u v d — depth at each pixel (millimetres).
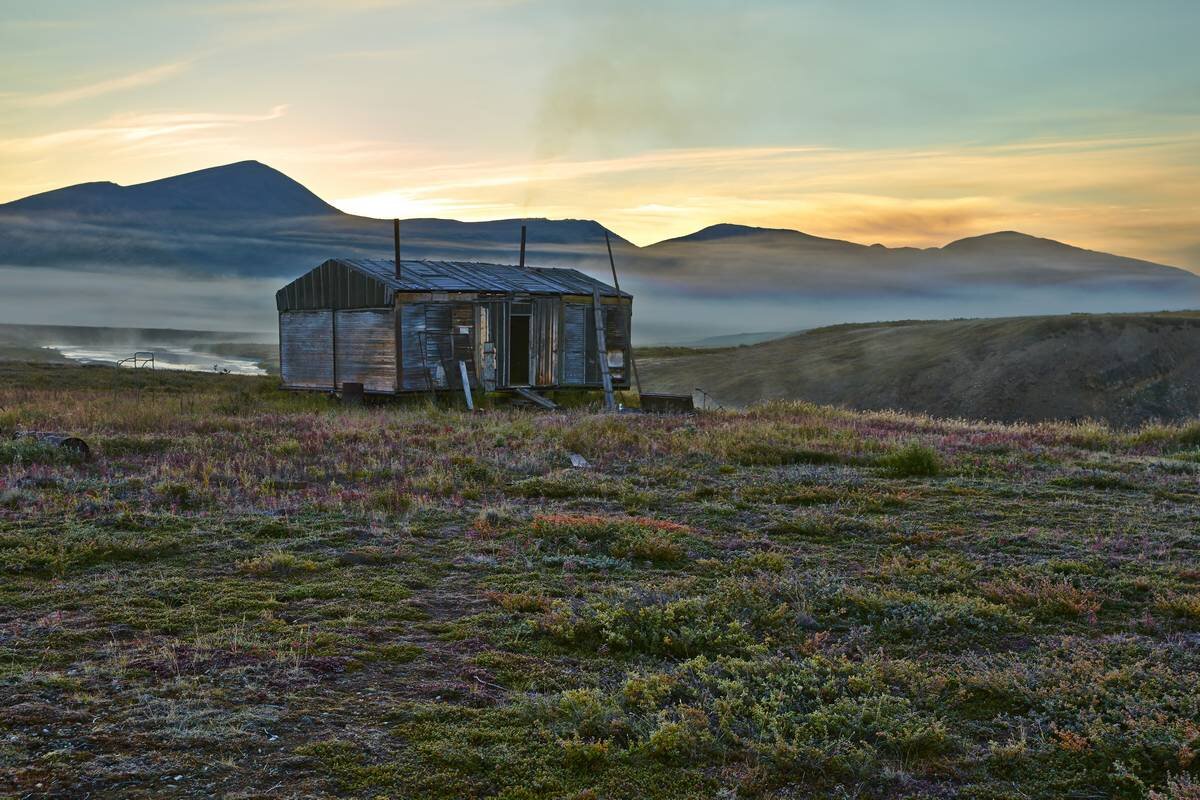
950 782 4621
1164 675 5738
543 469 13734
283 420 19281
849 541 9633
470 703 5188
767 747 4730
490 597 7172
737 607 7027
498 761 4492
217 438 15984
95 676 5227
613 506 11234
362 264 28578
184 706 4855
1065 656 6340
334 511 10211
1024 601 7449
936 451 15711
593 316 31094
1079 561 8680
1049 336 62938
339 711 4957
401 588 7324
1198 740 4863
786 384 62000
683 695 5480
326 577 7613
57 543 8086
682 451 15516
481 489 12148
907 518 10820
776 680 5613
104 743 4426
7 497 9812
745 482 12891
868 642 6551
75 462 12852
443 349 27594
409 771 4348
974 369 60312
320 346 29766
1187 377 58344
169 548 8289
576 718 4988
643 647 6301
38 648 5695
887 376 61438
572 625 6414
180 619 6348
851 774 4621
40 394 25781
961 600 7309
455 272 30094
